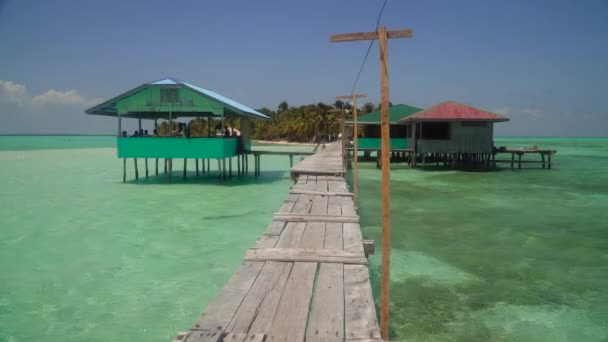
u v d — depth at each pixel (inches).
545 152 1101.7
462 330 214.1
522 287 270.4
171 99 735.7
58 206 565.9
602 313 232.7
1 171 1064.2
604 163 1386.6
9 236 405.4
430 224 446.9
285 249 212.2
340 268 188.5
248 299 153.9
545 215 497.4
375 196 637.9
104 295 263.3
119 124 757.9
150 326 223.6
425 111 1045.2
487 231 417.1
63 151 2144.4
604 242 376.8
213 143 751.7
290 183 809.5
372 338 126.5
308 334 129.4
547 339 205.8
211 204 577.9
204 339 123.6
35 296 261.6
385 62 141.1
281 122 3651.6
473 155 1085.1
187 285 279.7
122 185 777.6
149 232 420.2
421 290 264.5
